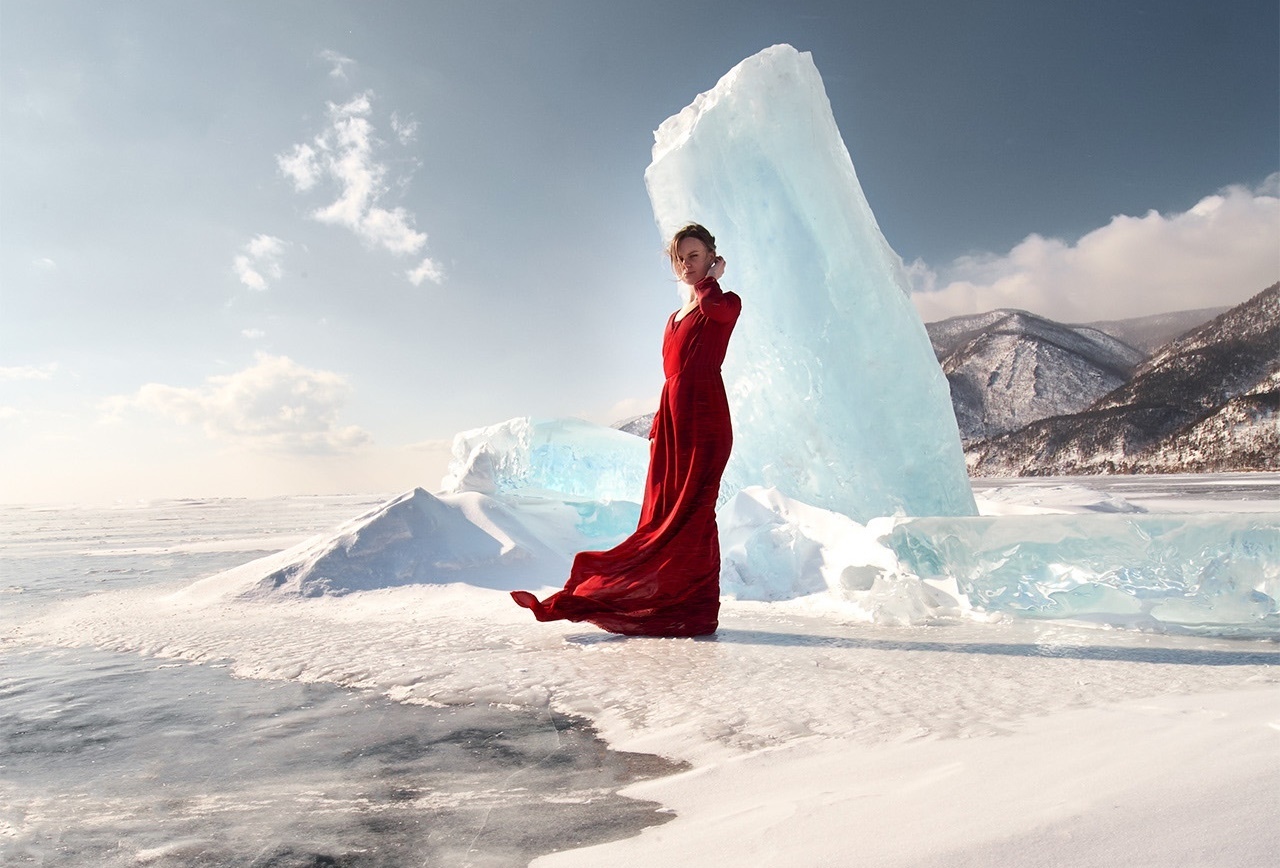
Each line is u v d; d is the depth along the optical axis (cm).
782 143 539
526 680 258
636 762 175
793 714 204
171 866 128
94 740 207
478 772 172
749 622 369
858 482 520
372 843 135
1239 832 94
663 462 361
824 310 532
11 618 460
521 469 670
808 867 99
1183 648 283
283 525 1806
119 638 370
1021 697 212
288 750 194
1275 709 167
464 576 491
